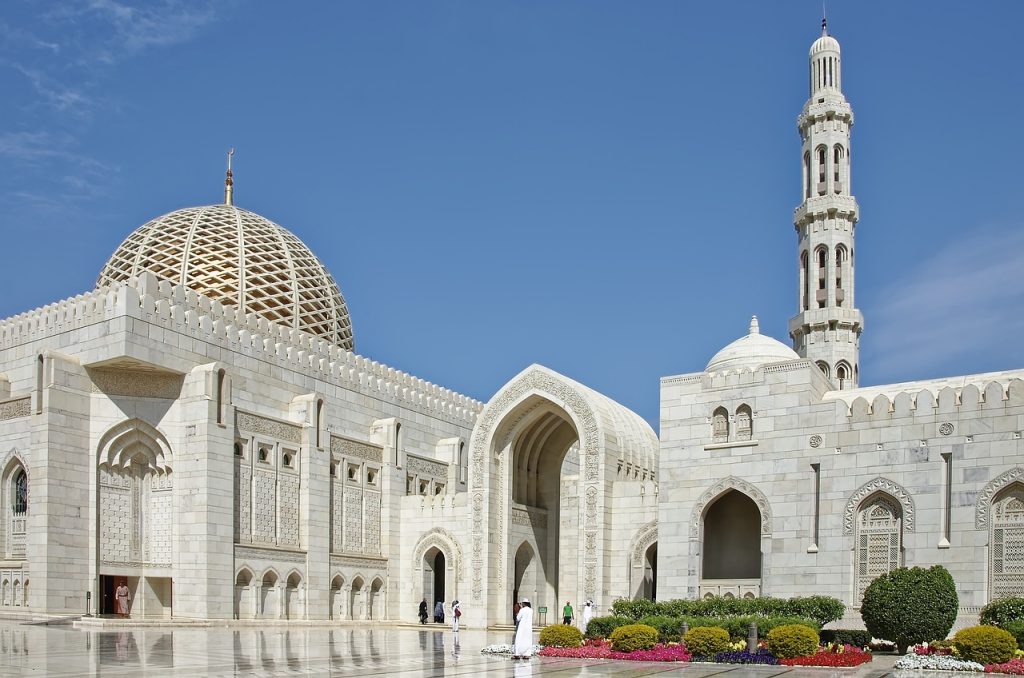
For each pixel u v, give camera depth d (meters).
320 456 61.56
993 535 43.56
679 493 51.84
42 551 50.31
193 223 71.50
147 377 54.81
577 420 60.72
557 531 67.88
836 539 47.12
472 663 33.91
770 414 50.00
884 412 46.97
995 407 44.25
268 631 50.50
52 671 26.72
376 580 65.00
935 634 37.09
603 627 42.03
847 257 66.25
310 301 72.62
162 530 54.56
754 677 30.16
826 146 67.56
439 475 73.00
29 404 54.50
